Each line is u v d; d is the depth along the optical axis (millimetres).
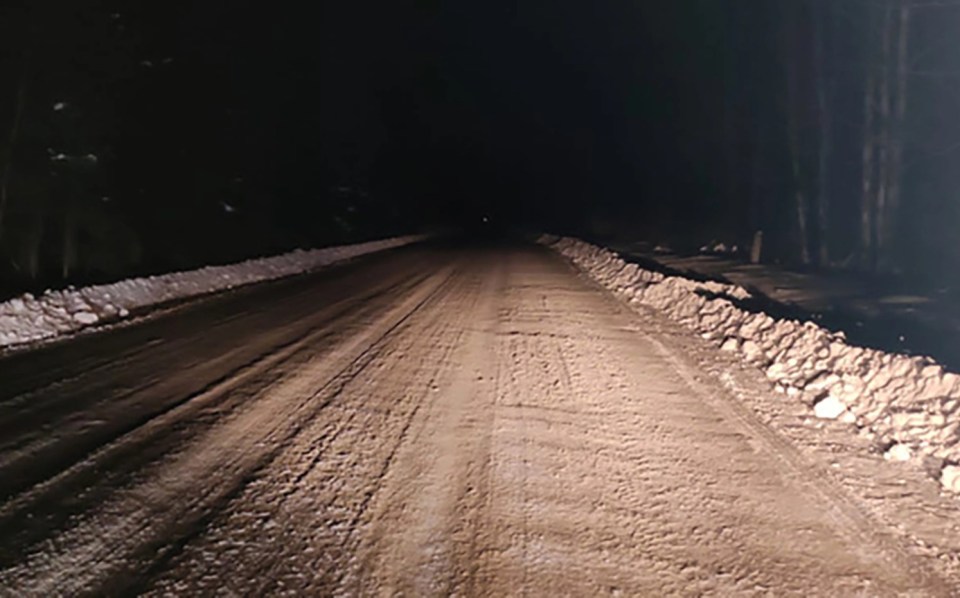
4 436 4996
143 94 18938
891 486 4773
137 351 7836
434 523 3959
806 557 3758
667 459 5152
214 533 3709
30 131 15125
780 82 26656
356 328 9828
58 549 3479
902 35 19406
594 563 3615
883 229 19781
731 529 4051
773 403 6777
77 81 16453
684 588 3414
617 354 8781
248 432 5270
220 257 20156
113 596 3121
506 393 6762
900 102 19594
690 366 8242
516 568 3527
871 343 9484
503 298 13945
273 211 28953
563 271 21141
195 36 21906
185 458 4707
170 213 19625
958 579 3578
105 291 10664
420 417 5867
